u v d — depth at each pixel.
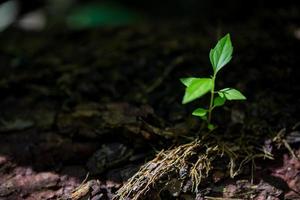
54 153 0.63
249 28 0.83
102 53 0.81
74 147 0.64
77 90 0.72
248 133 0.63
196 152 0.61
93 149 0.63
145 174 0.59
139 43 0.82
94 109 0.68
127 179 0.60
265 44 0.76
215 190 0.59
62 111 0.69
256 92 0.68
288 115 0.65
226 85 0.70
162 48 0.79
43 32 0.98
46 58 0.81
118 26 0.93
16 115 0.69
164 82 0.72
